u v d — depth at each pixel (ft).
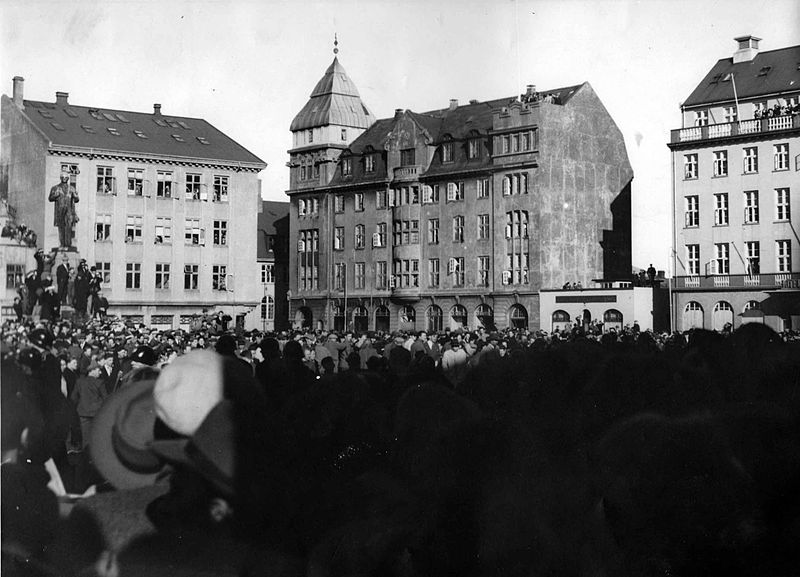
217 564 19.95
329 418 24.26
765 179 202.59
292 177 302.66
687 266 215.31
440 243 263.29
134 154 209.56
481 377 35.76
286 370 33.01
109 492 20.44
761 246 202.90
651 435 24.75
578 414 30.78
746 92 207.62
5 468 23.93
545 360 36.04
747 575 23.63
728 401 30.50
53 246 130.00
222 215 226.58
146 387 20.59
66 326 82.17
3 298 104.42
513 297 243.19
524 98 244.01
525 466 23.58
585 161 249.55
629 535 24.12
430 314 265.54
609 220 253.24
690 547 24.04
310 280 296.92
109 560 20.10
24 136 193.06
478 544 22.66
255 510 20.38
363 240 281.95
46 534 21.71
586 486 24.47
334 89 292.20
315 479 21.79
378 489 22.33
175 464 20.16
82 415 46.85
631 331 120.67
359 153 284.82
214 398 20.43
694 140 212.64
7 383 31.73
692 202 214.48
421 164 268.21
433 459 22.88
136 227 211.82
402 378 36.35
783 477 24.27
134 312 212.23
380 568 21.76
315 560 20.93
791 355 33.04
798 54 201.36
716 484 24.13
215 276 225.15
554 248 241.76
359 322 281.54
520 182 244.63
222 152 226.79
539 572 23.09
